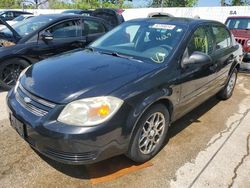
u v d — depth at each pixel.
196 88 3.68
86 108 2.41
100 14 10.66
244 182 2.88
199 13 18.30
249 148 3.53
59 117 2.42
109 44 3.87
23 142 3.30
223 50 4.55
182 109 3.51
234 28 9.48
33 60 5.15
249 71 7.80
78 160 2.45
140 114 2.67
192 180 2.86
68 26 5.66
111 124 2.46
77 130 2.36
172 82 3.08
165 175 2.91
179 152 3.34
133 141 2.77
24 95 2.73
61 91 2.54
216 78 4.34
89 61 3.21
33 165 2.90
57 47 5.42
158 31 3.70
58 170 2.85
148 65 3.11
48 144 2.45
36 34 5.19
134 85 2.69
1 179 2.68
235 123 4.27
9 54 4.84
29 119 2.53
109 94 2.51
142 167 3.01
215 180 2.88
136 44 3.65
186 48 3.42
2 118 3.93
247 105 5.11
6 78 4.96
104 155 2.54
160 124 3.14
